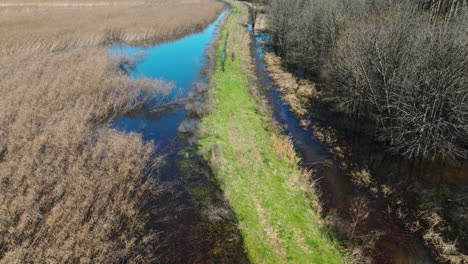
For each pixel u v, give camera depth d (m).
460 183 16.78
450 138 19.19
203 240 13.68
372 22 23.89
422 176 17.73
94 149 18.16
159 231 14.05
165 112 24.97
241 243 13.52
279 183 16.97
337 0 30.92
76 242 12.38
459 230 14.00
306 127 23.42
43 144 18.53
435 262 12.81
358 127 23.48
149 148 19.03
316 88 30.20
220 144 20.31
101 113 23.22
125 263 12.41
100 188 15.23
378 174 18.22
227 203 15.59
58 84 25.52
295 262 12.46
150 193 16.17
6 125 20.02
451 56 16.80
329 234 13.91
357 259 12.71
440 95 17.03
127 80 28.22
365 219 14.97
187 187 16.80
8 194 14.26
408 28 20.45
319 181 17.67
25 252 11.78
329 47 30.27
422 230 14.30
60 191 14.87
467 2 24.19
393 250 13.32
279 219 14.58
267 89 30.25
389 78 20.45
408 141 18.95
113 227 13.61
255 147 20.27
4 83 25.16
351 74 23.33
